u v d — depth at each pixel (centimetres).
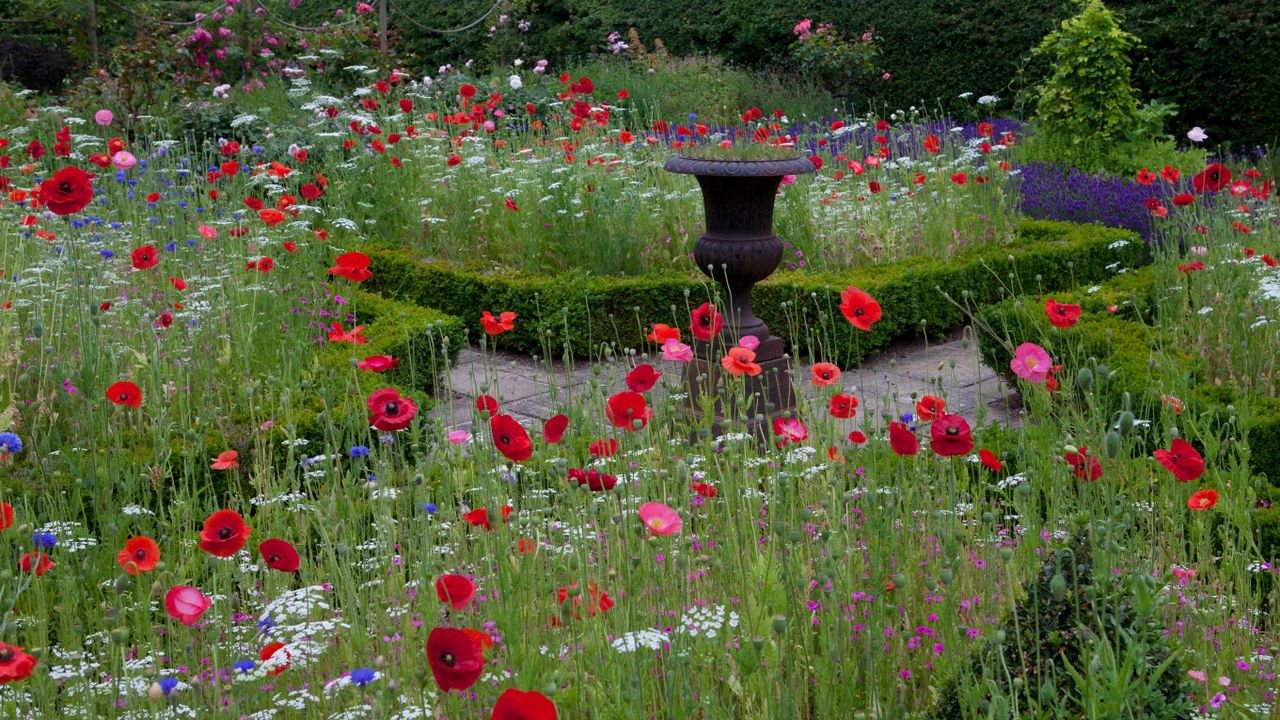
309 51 1402
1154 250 680
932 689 265
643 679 244
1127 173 1093
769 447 352
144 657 274
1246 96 1273
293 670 277
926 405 318
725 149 530
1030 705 220
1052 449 334
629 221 781
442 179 891
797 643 276
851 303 318
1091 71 1085
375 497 324
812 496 355
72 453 379
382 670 231
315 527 367
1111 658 205
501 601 258
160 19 1797
